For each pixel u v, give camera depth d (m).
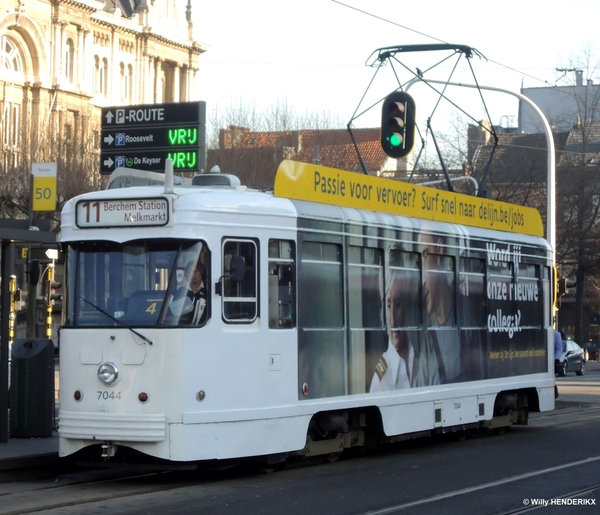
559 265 48.31
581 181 45.06
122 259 11.59
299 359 12.34
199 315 11.33
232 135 47.72
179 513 9.70
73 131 47.12
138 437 11.09
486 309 16.78
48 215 41.56
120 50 80.00
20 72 69.44
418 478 12.16
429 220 15.51
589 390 30.52
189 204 11.44
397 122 17.31
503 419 17.61
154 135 22.41
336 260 13.16
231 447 11.44
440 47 18.91
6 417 13.69
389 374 13.99
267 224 12.05
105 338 11.38
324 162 47.84
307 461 13.37
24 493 10.97
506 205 18.12
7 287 13.60
